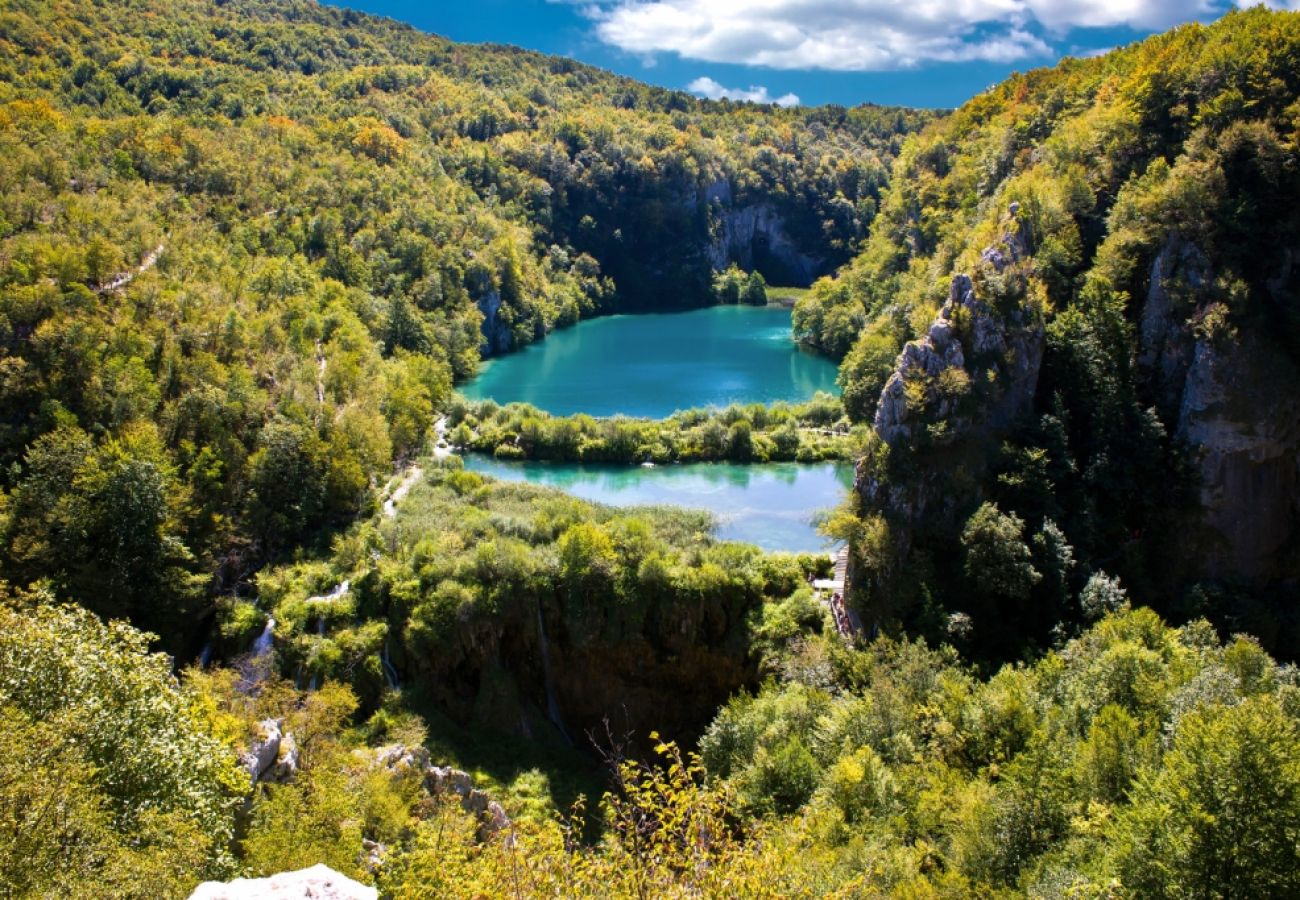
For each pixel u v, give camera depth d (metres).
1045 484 81.88
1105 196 106.12
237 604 82.56
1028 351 89.69
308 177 177.88
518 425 129.38
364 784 48.94
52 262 101.81
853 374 133.25
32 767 27.73
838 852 41.06
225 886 18.09
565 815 64.75
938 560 81.44
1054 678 60.28
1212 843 32.50
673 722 80.94
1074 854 38.19
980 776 48.06
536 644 81.25
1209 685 46.91
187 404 93.75
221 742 41.91
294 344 116.69
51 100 163.75
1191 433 87.19
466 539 87.62
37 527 78.94
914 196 176.75
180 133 162.50
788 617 78.06
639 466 122.69
